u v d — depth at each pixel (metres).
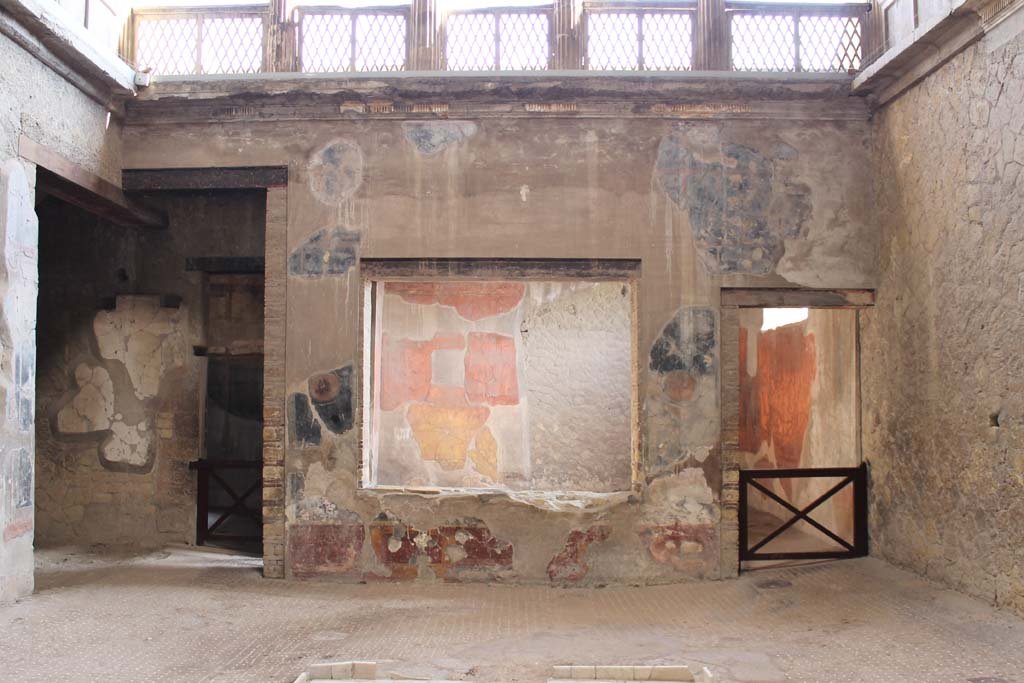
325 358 7.58
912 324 6.99
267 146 7.71
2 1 5.84
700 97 7.56
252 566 7.98
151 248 9.11
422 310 10.18
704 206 7.61
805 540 8.91
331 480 7.50
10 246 6.15
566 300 10.23
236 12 7.75
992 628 5.52
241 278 9.23
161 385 8.99
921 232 6.84
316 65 7.71
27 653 5.24
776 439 10.74
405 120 7.66
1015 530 5.66
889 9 7.44
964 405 6.25
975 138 6.10
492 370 10.16
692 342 7.54
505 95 7.55
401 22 7.73
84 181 7.13
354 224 7.64
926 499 6.79
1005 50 5.75
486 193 7.63
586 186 7.61
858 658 5.27
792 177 7.63
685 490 7.47
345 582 7.43
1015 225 5.65
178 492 8.93
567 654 5.47
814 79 7.48
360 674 4.98
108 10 7.39
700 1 7.65
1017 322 5.64
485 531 7.43
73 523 8.93
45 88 6.60
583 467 10.05
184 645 5.60
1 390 6.05
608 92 7.50
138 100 7.57
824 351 9.04
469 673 5.09
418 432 10.06
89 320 9.07
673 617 6.45
